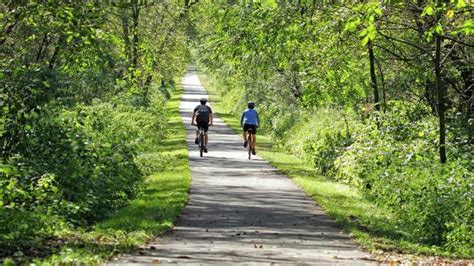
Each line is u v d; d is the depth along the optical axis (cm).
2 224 1938
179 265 1542
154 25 7106
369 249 1930
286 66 4038
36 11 2652
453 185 2461
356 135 3881
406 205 2522
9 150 2550
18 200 2284
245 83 8869
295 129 6359
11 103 2534
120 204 2822
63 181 2509
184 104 12731
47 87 2612
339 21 3092
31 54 3862
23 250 1736
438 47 2830
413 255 1919
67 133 2655
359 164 3272
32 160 2541
